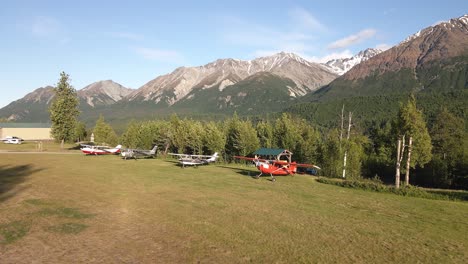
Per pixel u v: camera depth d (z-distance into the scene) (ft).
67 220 47.47
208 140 165.68
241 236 43.24
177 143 184.03
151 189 75.41
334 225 51.01
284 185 92.43
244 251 37.91
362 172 157.28
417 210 66.39
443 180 139.33
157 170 114.11
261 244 40.50
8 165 108.88
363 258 37.52
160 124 210.79
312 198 73.77
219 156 161.99
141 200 63.00
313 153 143.95
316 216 56.34
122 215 51.57
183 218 51.01
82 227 44.60
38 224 44.88
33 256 34.04
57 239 39.45
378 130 203.10
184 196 68.64
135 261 33.96
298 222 51.67
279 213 57.16
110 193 68.49
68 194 65.51
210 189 78.95
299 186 91.86
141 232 43.57
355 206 67.31
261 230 46.34
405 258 38.11
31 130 325.21
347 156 130.41
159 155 181.16
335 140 133.28
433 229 51.75
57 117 190.19
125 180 87.30
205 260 34.86
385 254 39.14
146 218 50.39
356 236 45.78
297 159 149.38
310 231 47.01
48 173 94.02
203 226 47.06
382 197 80.43
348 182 96.12
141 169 114.93
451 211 66.85
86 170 105.09
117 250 36.86
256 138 161.38
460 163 134.41
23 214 49.42
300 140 151.53
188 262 34.17
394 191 87.76
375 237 45.78
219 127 183.93
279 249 39.04
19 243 37.50
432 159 144.66
